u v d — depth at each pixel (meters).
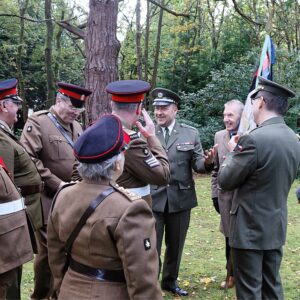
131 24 19.22
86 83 5.62
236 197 2.77
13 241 2.60
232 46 17.50
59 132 3.46
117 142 1.80
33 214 3.14
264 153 2.62
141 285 1.68
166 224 3.91
